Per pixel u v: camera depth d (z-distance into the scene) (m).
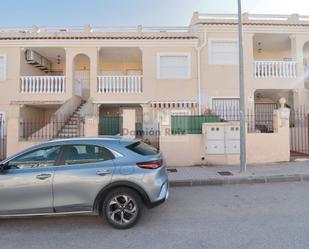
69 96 14.63
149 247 3.86
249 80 14.76
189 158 10.23
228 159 10.24
